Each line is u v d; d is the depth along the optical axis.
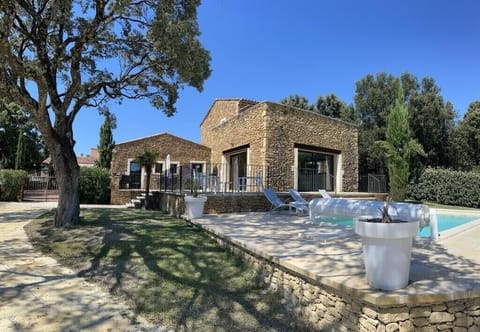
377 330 3.21
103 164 31.44
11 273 5.69
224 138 20.33
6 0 6.32
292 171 16.33
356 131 19.80
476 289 3.48
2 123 30.05
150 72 10.82
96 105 11.37
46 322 4.01
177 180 14.68
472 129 26.80
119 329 3.93
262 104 15.88
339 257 4.95
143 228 9.06
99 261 6.32
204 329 3.97
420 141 27.09
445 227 10.88
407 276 3.54
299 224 9.00
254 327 4.02
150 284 5.23
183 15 8.88
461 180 19.45
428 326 3.34
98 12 8.05
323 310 3.95
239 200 12.66
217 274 5.62
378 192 20.08
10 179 19.28
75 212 9.57
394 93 28.77
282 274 4.84
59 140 9.41
